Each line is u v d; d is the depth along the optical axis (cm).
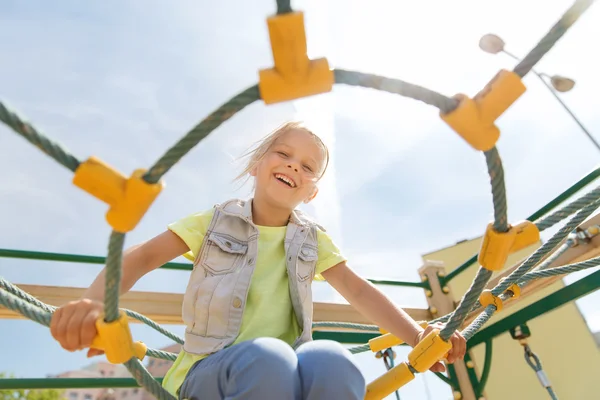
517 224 81
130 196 64
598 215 215
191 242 121
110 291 73
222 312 110
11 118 60
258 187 138
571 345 476
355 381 82
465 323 279
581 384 457
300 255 129
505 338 488
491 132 68
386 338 143
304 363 84
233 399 77
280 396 76
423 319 295
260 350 81
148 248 118
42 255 224
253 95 63
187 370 104
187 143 64
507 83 67
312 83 63
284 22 59
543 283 234
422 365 105
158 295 240
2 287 112
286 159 136
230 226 127
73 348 78
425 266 311
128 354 77
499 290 136
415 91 67
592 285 217
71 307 79
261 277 121
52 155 63
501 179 73
